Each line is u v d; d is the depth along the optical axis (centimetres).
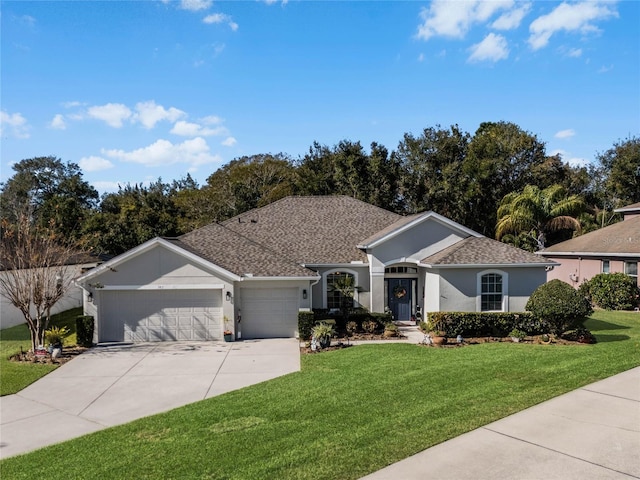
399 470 780
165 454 888
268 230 2662
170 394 1320
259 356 1758
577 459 795
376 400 1145
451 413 1031
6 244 2325
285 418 1056
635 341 1744
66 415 1174
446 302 2111
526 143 4866
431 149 5181
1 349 1950
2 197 5581
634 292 2778
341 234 2625
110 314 2066
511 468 771
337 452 857
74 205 4391
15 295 1802
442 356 1598
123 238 3828
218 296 2084
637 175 4916
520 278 2138
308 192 4972
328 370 1489
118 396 1316
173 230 4291
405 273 2428
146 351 1878
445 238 2334
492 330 1983
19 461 899
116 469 834
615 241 3105
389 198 4725
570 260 3431
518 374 1318
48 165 6412
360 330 2173
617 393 1127
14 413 1195
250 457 854
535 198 3769
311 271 2189
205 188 6244
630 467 763
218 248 2333
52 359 1741
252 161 6412
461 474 758
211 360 1709
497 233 4022
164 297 2077
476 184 4728
